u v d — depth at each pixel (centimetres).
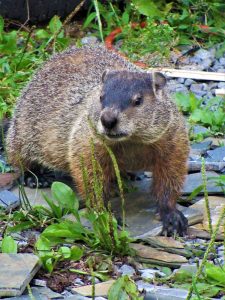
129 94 960
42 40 1617
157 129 988
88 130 1007
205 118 1338
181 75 1541
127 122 945
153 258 921
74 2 1691
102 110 950
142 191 1123
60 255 903
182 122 1036
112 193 1091
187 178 1146
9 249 916
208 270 856
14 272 858
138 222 1027
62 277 880
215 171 1185
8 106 1348
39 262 883
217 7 1734
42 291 850
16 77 1434
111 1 1734
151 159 1031
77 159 1025
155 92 983
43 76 1193
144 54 1578
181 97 1398
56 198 1014
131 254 929
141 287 858
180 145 1023
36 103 1164
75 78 1142
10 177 1177
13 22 1666
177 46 1658
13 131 1194
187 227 1006
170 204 1022
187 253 938
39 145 1146
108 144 990
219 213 1052
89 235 958
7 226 988
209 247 769
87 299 834
